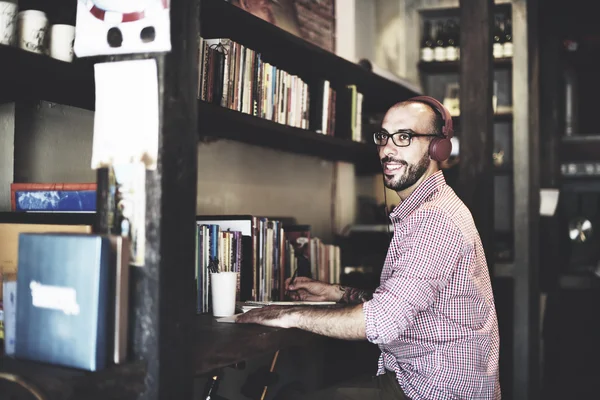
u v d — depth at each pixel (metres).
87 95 1.93
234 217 2.28
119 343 1.34
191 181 1.47
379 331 1.75
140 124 1.40
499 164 4.62
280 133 2.61
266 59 2.74
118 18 1.42
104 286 1.30
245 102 2.30
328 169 3.70
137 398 1.36
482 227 2.93
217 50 2.15
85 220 1.72
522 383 4.50
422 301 1.79
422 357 1.89
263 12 3.03
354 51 4.04
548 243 4.82
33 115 2.06
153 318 1.37
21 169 2.03
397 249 1.94
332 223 3.73
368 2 4.24
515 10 4.55
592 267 4.91
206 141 2.68
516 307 4.54
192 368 1.46
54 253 1.34
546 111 4.93
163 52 1.39
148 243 1.38
